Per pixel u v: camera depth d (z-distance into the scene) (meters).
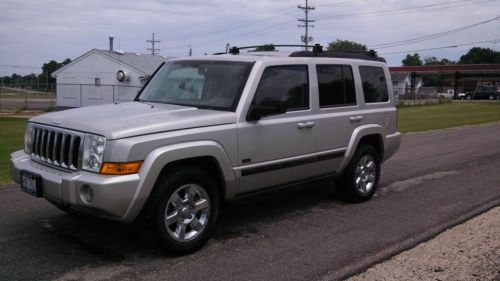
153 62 44.41
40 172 4.88
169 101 5.86
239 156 5.30
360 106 6.97
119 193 4.36
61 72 45.44
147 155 4.54
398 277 4.51
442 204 7.15
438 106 41.47
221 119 5.14
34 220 5.90
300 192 7.72
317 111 6.26
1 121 20.66
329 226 6.00
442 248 5.27
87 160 4.53
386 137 7.50
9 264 4.58
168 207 4.77
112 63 42.25
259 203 7.02
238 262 4.79
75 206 4.56
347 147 6.73
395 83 79.88
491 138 16.25
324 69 6.45
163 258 4.82
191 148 4.81
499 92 61.09
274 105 5.56
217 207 5.18
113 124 4.61
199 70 5.93
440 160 11.30
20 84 47.50
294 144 5.91
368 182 7.27
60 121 4.95
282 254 5.02
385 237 5.61
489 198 7.54
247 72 5.56
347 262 4.84
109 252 4.93
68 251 4.93
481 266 4.79
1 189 7.41
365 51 7.54
